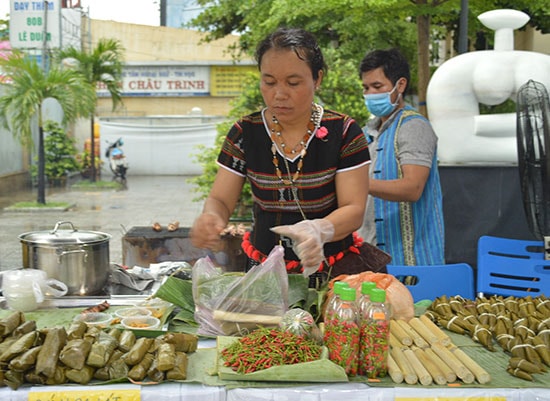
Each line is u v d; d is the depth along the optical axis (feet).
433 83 14.43
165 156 64.54
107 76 48.37
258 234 6.70
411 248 9.00
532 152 8.93
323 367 4.91
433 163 9.11
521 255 9.70
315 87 6.09
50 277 7.02
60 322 6.31
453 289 8.52
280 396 4.78
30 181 49.03
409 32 28.94
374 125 9.74
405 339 5.56
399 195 8.44
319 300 6.16
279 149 6.31
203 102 73.36
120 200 42.34
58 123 53.83
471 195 13.65
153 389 4.80
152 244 13.11
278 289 5.95
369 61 9.15
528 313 6.64
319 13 19.66
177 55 73.72
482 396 4.86
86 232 7.45
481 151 14.03
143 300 7.08
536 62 13.75
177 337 5.39
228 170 6.65
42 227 30.19
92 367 4.90
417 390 4.86
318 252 5.33
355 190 6.24
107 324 6.04
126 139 64.08
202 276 6.18
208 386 4.84
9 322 5.39
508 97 14.25
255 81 21.84
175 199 43.27
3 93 41.52
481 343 5.96
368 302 5.16
